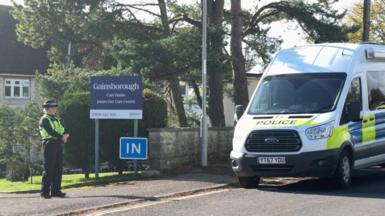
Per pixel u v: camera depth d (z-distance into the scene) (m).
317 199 10.71
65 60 24.47
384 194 11.29
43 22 23.27
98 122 14.57
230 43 22.84
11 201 11.22
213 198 11.08
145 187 12.65
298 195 11.27
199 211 9.69
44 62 40.41
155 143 14.91
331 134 11.63
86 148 15.73
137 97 14.05
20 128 17.27
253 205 10.16
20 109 17.95
